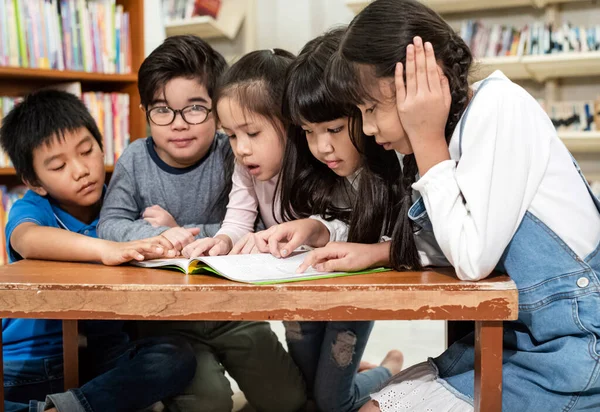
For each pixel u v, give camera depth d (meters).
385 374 1.68
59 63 2.67
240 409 1.62
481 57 3.66
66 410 1.19
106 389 1.24
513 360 1.05
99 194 1.52
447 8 3.85
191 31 4.12
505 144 0.98
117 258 1.13
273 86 1.31
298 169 1.32
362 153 1.19
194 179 1.61
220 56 1.61
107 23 2.80
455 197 0.98
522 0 3.66
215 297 0.88
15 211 1.43
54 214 1.49
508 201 0.97
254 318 0.88
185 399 1.43
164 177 1.60
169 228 1.41
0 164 2.55
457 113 1.04
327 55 1.17
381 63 1.00
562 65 3.50
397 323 2.50
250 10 4.26
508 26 3.91
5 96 2.74
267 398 1.57
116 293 0.90
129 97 2.89
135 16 2.88
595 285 1.00
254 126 1.32
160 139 1.54
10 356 1.43
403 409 1.05
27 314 0.91
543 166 1.02
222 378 1.49
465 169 0.98
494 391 0.91
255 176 1.39
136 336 1.61
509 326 1.10
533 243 1.03
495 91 1.02
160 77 1.49
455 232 0.96
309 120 1.19
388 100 1.02
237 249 1.24
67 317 0.91
